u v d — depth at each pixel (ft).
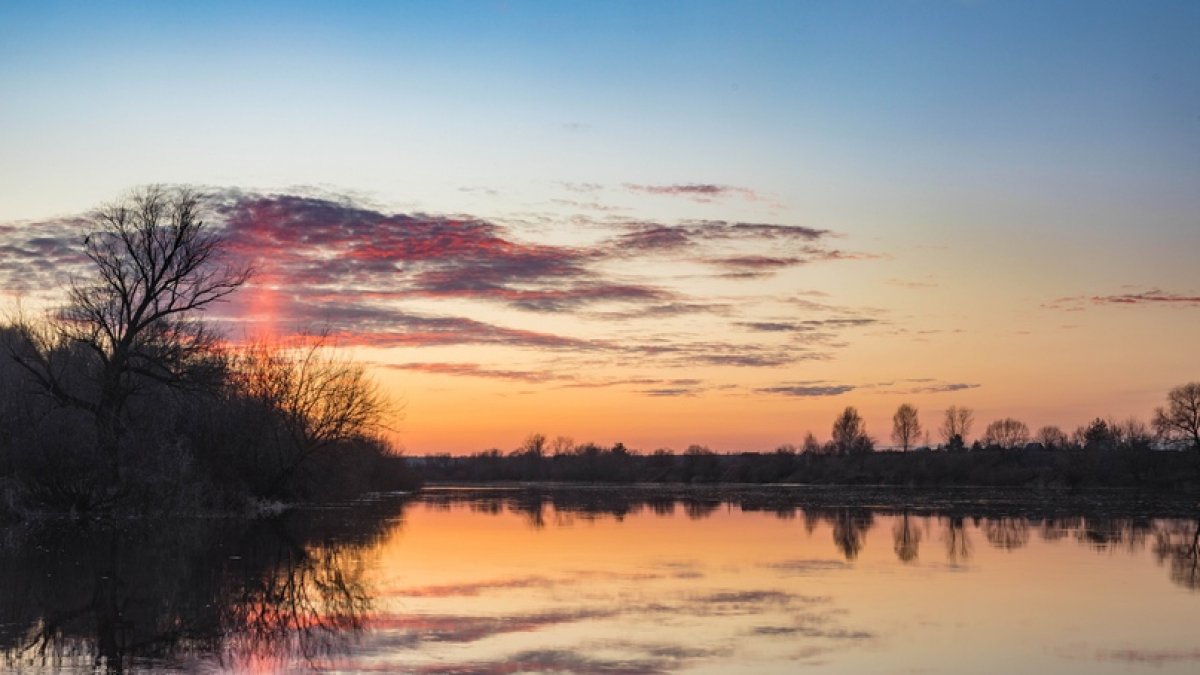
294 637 70.79
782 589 95.71
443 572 107.86
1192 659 66.18
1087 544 144.56
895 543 145.28
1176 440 443.32
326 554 125.70
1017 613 82.99
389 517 203.92
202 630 73.56
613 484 534.37
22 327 180.24
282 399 238.27
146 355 182.19
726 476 556.51
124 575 102.78
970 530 171.32
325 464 258.37
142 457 182.09
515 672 60.39
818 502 279.69
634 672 60.80
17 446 170.81
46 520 173.17
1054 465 453.99
